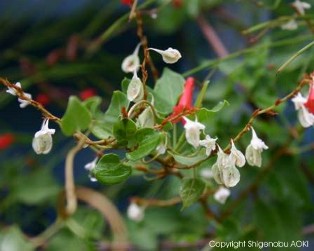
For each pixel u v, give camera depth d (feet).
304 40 1.10
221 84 1.20
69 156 1.15
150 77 1.41
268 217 1.21
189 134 0.73
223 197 0.98
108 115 0.80
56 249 1.24
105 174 0.75
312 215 1.42
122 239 1.22
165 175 0.85
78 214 1.33
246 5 1.40
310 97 0.76
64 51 1.51
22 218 1.54
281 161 1.21
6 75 1.52
